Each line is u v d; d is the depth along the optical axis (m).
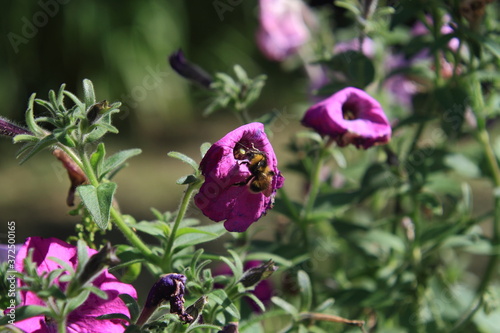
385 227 1.02
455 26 0.88
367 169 0.92
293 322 0.79
